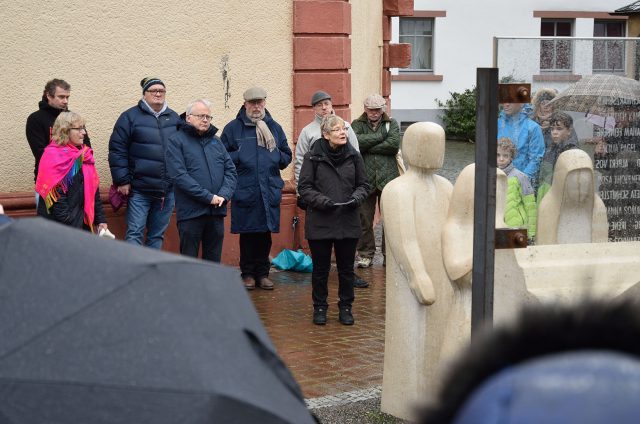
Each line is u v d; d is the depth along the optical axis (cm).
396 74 2962
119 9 1028
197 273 203
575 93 482
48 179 782
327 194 837
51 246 204
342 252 848
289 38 1150
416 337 564
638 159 499
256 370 189
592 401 67
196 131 870
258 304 932
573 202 495
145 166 952
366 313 899
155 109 959
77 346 182
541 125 480
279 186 994
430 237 559
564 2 3067
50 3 989
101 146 1023
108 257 200
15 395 177
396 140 1099
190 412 171
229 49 1107
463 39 2998
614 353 71
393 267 568
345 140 845
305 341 791
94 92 1019
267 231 988
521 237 443
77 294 191
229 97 1112
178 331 184
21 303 191
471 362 75
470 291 538
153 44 1053
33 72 984
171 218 1051
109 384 175
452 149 2669
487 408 71
